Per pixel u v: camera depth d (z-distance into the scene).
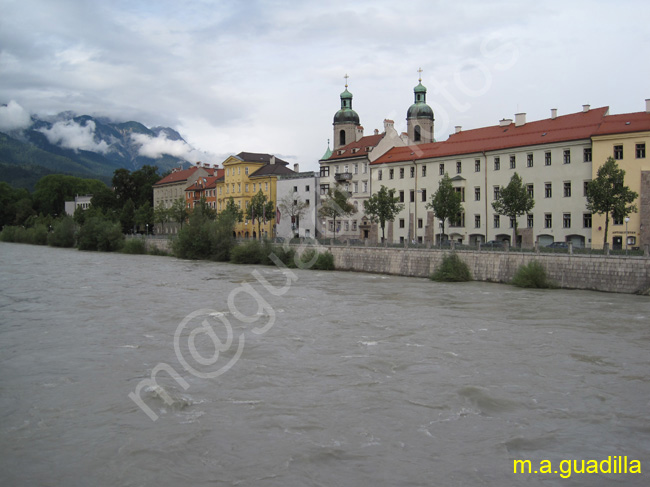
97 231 117.88
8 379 22.89
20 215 185.62
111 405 20.05
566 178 68.94
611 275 47.03
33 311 38.25
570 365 24.75
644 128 61.91
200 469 15.45
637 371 23.86
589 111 71.81
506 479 14.93
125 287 51.84
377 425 18.31
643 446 16.88
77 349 27.59
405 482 14.75
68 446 16.81
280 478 14.96
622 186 57.25
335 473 15.22
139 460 15.93
